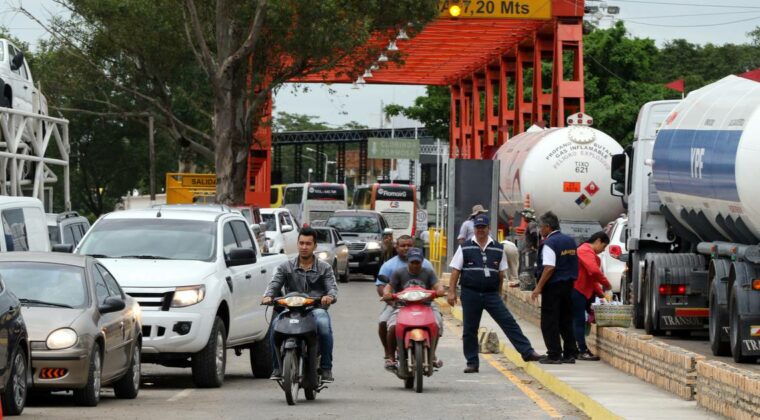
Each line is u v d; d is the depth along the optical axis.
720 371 22.86
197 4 79.94
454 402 26.91
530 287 53.25
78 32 86.81
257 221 63.25
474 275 32.47
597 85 118.38
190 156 118.25
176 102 110.88
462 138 124.44
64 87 90.50
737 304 32.88
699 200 36.66
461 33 93.25
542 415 24.75
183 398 27.34
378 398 27.61
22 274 25.69
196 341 28.61
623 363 31.06
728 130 34.12
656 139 41.59
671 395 26.00
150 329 28.36
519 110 97.06
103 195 139.12
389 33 80.56
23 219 33.66
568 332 32.97
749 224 33.09
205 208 34.47
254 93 80.69
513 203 61.34
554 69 83.19
